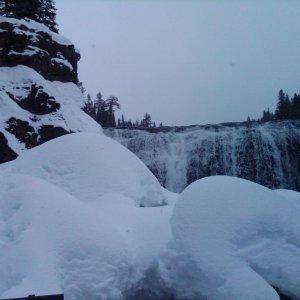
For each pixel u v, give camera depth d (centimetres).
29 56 2012
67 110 1984
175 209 533
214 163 3008
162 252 520
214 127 3181
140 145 3112
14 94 1770
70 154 714
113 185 683
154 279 512
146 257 523
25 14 2602
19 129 1628
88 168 696
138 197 689
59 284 444
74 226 495
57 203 523
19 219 507
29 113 1755
